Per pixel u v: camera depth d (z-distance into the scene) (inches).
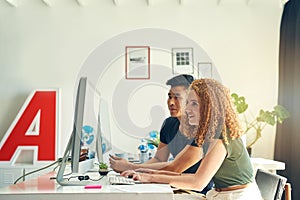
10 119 164.6
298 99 141.9
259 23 165.5
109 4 166.6
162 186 63.0
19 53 166.4
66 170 89.1
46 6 167.2
